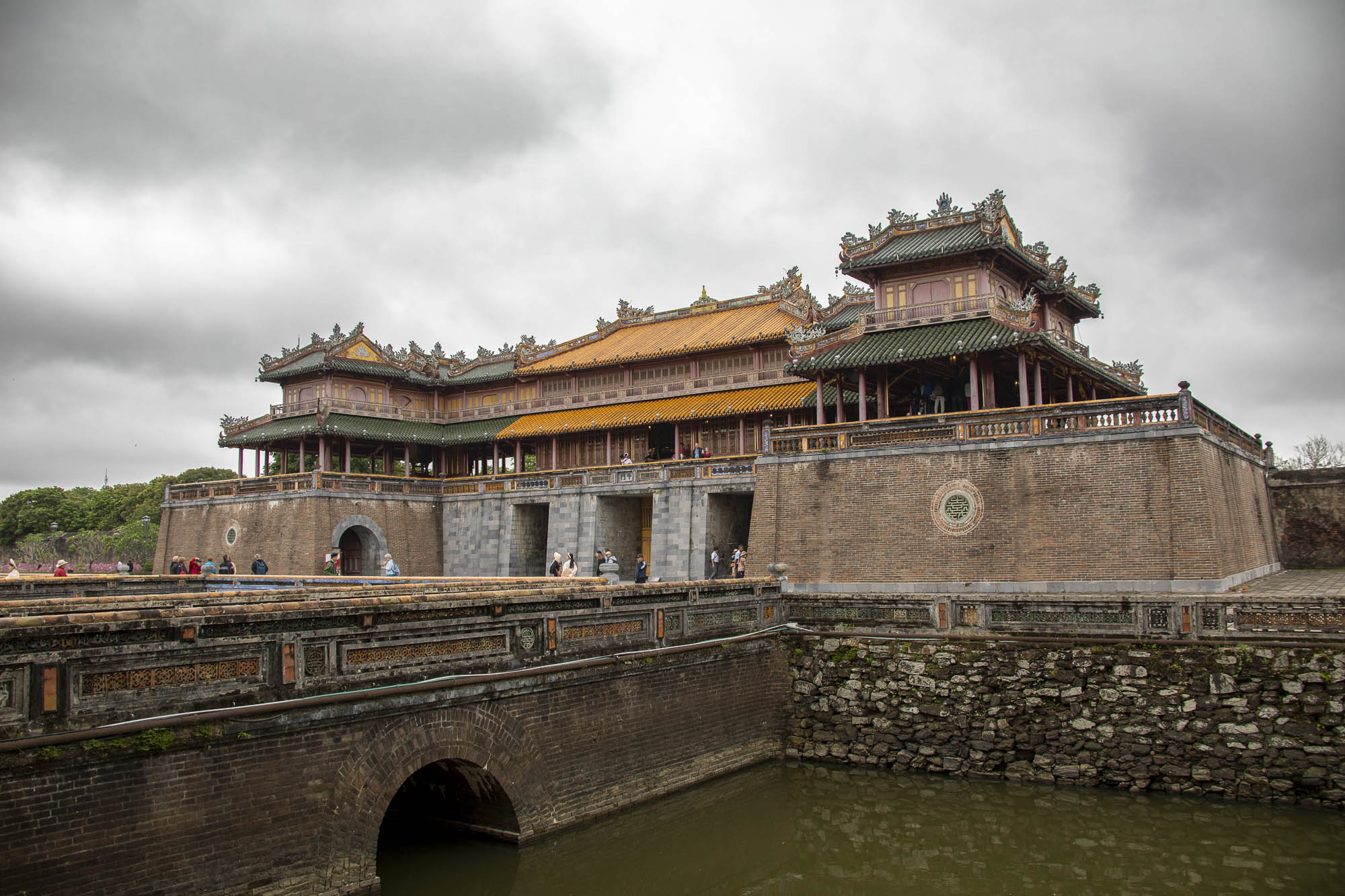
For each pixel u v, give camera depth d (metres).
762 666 28.16
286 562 56.59
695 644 25.05
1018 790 24.70
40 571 69.81
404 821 21.64
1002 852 21.16
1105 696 24.53
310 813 15.28
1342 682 21.94
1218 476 33.03
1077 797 23.92
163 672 13.64
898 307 42.62
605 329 67.94
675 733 24.16
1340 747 21.73
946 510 35.53
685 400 58.81
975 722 26.03
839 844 21.97
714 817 23.80
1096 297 52.75
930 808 23.91
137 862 12.99
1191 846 20.66
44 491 107.06
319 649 15.73
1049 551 33.12
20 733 12.02
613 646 22.39
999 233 39.75
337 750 15.82
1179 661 23.80
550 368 65.12
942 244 41.56
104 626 12.94
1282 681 22.59
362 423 66.12
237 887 14.13
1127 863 20.08
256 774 14.59
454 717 17.95
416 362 71.31
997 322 39.53
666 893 19.72
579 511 54.88
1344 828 20.98
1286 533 43.06
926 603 27.47
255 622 14.77
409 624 17.22
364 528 58.38
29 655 12.19
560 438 64.25
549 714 20.31
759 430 54.94
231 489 61.81
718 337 58.62
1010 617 26.17
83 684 12.76
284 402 68.69
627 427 59.34
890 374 43.06
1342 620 22.16
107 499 103.94
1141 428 31.97
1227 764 22.88
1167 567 30.80
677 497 50.91
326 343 67.81
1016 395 47.78
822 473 38.69
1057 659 25.27
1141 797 23.58
